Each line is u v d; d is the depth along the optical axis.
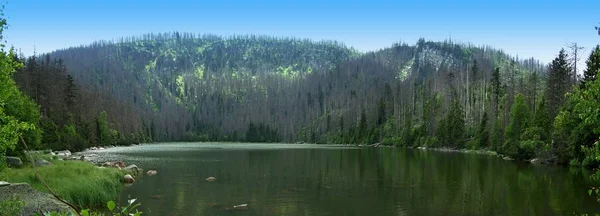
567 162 62.75
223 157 85.50
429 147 123.19
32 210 19.59
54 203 20.69
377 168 60.31
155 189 39.91
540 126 74.50
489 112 109.00
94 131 127.62
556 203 32.50
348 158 81.50
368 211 30.78
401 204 33.19
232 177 49.66
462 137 112.50
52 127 95.50
